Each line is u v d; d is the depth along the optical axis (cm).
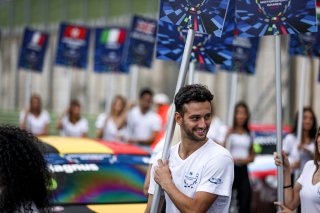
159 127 1775
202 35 861
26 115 1934
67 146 1010
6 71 3716
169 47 862
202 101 613
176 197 612
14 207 493
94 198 930
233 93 1386
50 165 945
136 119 1783
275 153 746
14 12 3666
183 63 708
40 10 3466
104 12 3034
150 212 652
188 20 718
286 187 753
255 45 1401
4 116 3278
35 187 505
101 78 3036
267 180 1520
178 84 704
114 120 1828
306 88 2261
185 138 627
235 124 1377
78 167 962
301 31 750
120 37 1973
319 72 1450
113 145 1059
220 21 707
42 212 509
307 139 1295
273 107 2314
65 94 3266
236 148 1362
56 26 3338
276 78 754
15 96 3628
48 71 3400
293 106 2294
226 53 857
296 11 753
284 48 2302
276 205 745
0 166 493
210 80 2545
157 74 2758
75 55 2050
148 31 1845
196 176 618
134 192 957
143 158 1020
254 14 775
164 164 637
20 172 496
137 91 2856
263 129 1705
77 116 1853
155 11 2716
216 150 623
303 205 749
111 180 962
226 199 622
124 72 1980
